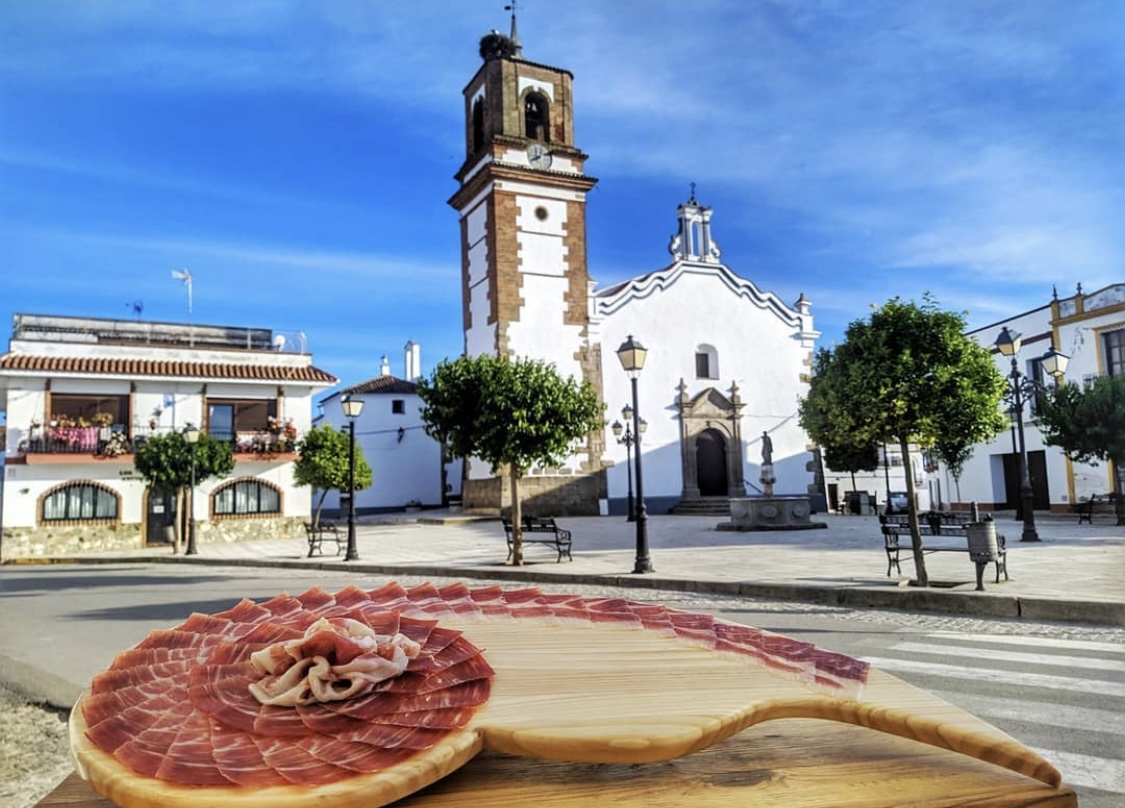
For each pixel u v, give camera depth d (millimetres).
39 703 5988
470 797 941
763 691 1120
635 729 965
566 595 1649
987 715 4910
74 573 18672
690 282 33500
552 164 31266
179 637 1366
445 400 15555
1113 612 7965
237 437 28234
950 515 14562
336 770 885
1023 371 28641
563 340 30891
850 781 986
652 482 31562
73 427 26031
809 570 12055
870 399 9820
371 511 43094
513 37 32281
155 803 842
